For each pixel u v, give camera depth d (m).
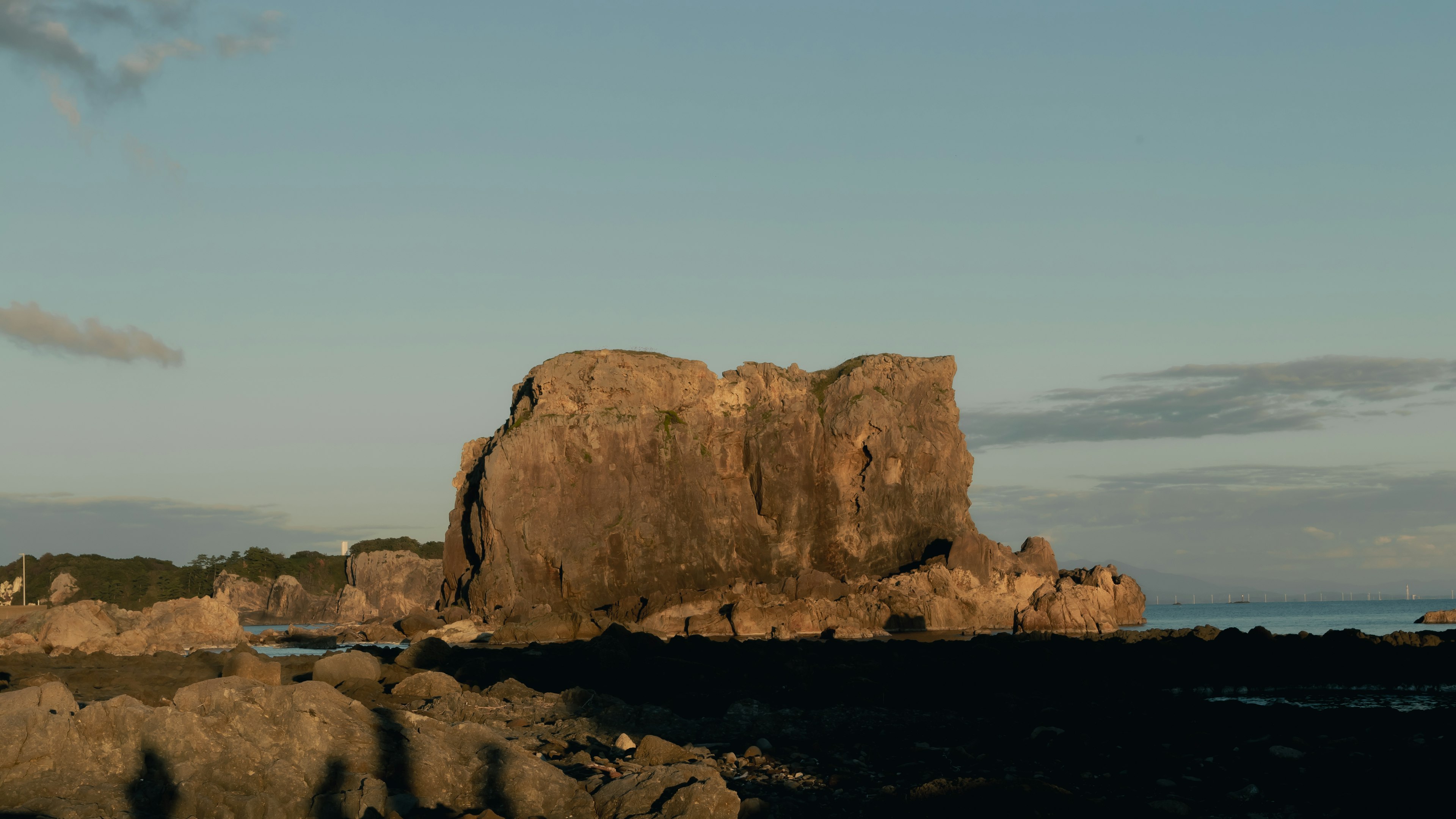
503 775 18.83
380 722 19.41
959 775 22.38
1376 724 29.83
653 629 111.56
